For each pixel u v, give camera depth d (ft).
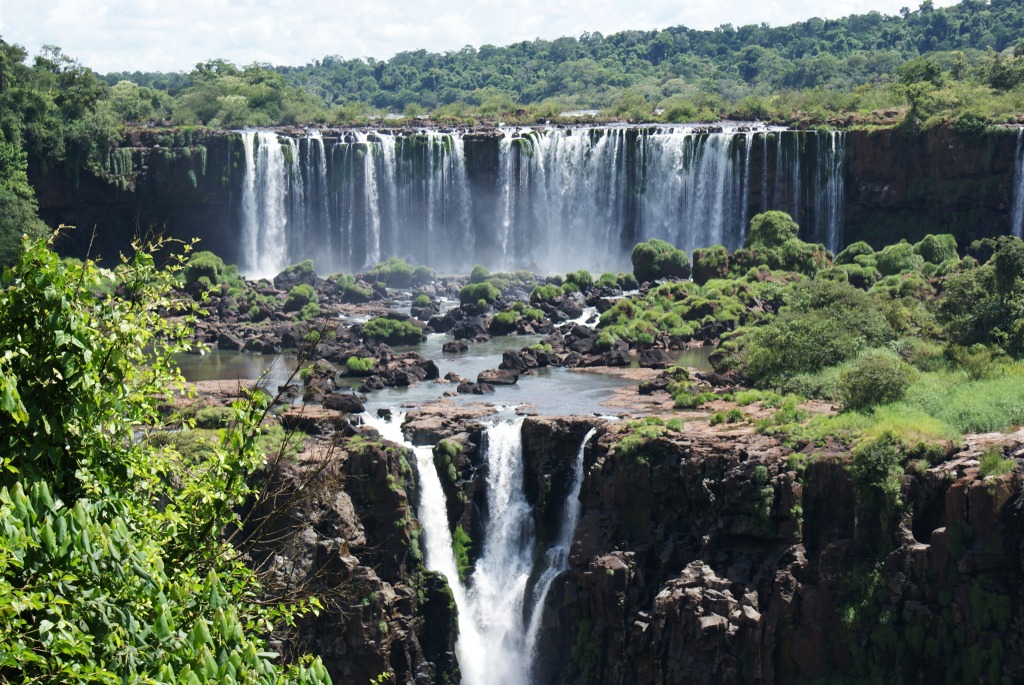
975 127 385.50
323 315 360.89
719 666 189.26
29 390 85.76
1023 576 179.73
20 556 74.54
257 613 103.04
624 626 199.41
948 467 190.29
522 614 219.41
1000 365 233.35
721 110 513.86
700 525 203.00
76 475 87.61
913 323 265.95
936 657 183.83
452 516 224.74
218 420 217.56
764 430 211.00
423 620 211.41
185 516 97.81
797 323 256.73
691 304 330.34
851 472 193.77
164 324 99.30
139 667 78.54
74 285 89.56
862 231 412.57
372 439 220.43
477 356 312.29
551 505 225.56
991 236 385.70
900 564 188.34
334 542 196.24
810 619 189.98
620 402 251.39
